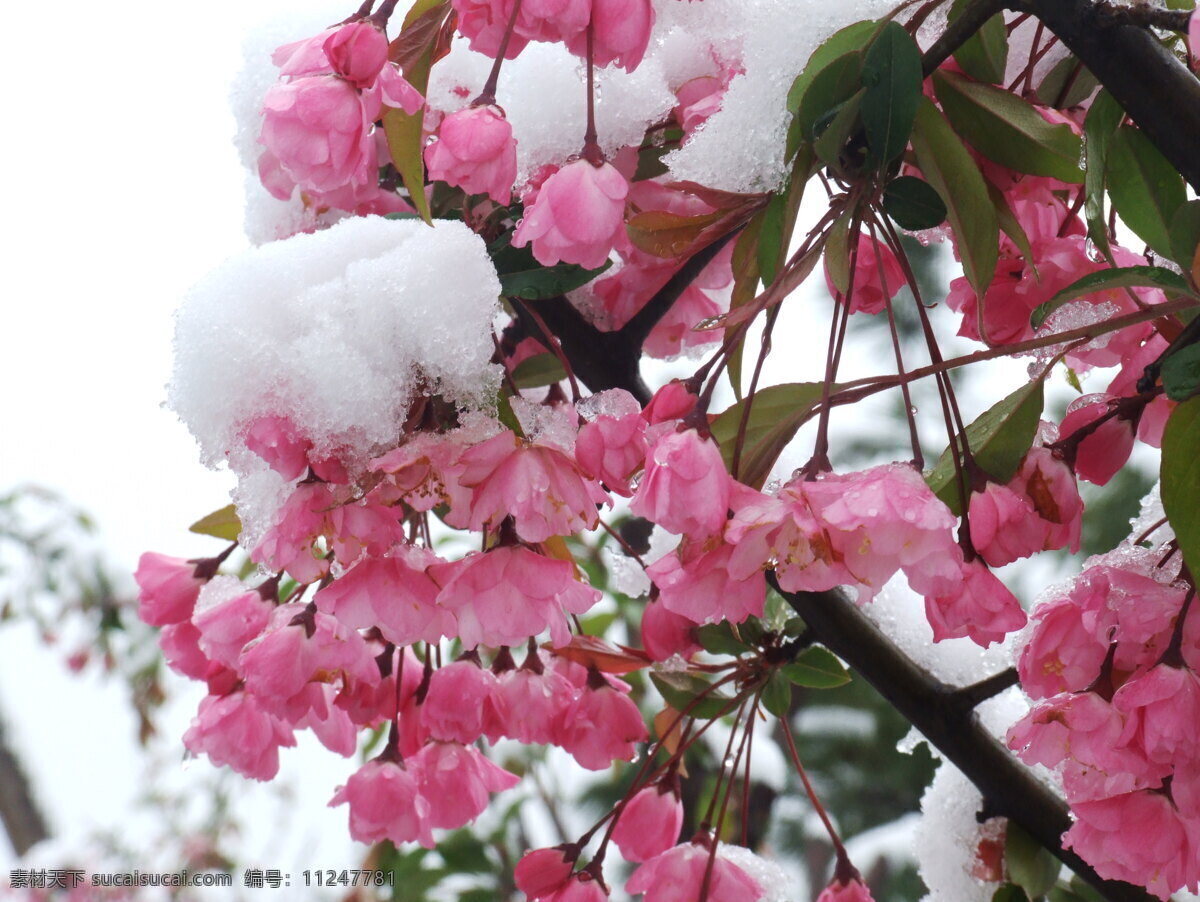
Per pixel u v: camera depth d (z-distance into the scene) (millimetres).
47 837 2762
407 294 658
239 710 743
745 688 771
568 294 748
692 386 640
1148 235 660
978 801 762
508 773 771
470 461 647
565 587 655
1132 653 638
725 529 622
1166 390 617
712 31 693
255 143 731
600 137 707
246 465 668
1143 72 625
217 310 657
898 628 777
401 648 742
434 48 676
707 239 664
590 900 716
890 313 642
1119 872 645
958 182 645
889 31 628
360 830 746
